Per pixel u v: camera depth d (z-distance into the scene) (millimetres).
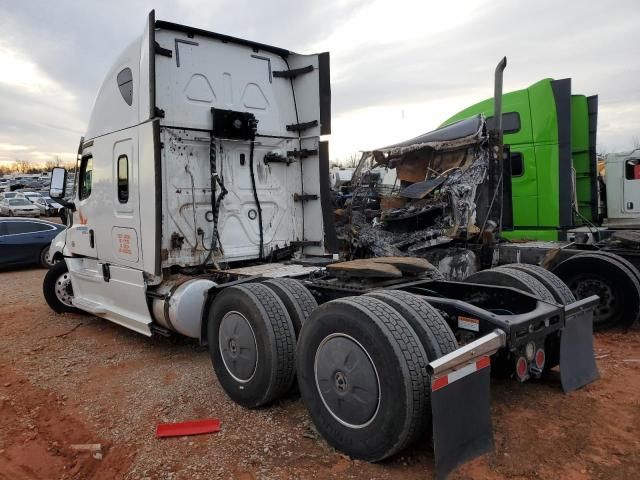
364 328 3104
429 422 3008
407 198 7953
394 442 2977
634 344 5605
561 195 8578
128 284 5770
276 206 6152
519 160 8797
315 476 3115
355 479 3051
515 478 2951
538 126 8578
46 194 40438
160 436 3777
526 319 3359
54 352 6152
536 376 3574
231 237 5762
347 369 3238
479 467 2998
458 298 4352
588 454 3223
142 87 5238
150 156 5172
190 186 5457
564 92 8523
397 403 2932
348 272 4203
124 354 5930
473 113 9461
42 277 12742
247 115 5684
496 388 4246
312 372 3516
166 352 5926
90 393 4773
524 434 3482
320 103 6094
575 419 3689
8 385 5074
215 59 5668
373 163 8992
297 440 3584
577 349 4027
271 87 6145
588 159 9477
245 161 5887
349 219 8477
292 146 6312
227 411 4141
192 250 5461
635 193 9516
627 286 5922
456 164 7809
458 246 7418
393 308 3221
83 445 3748
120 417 4199
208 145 5598
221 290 4516
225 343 4293
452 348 3121
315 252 6273
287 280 4383
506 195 8273
